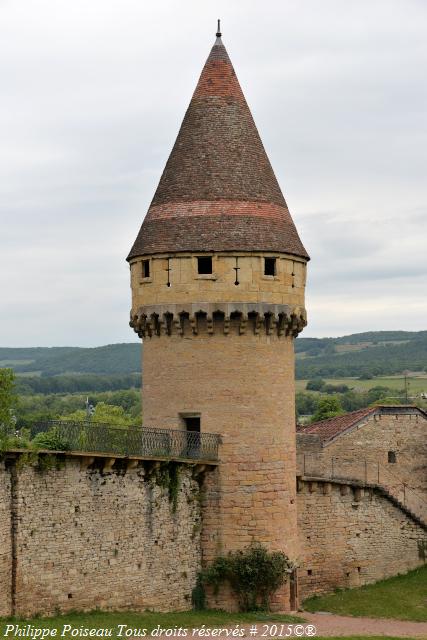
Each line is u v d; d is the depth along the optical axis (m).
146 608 38.28
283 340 42.34
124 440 38.06
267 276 41.06
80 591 35.44
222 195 41.50
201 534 41.03
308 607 46.31
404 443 60.75
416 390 164.12
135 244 43.06
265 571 40.28
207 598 40.69
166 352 41.81
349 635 38.00
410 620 44.28
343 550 51.16
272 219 41.84
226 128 42.78
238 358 41.03
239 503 40.72
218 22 44.84
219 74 43.69
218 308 40.47
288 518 41.78
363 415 60.28
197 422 42.81
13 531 32.88
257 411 41.09
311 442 58.66
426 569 54.44
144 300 41.97
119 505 37.44
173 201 41.91
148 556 38.56
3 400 42.97
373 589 51.06
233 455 40.84
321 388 181.75
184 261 40.88
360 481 53.19
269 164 43.81
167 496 39.69
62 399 158.00
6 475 32.78
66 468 35.22
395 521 53.81
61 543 34.78
